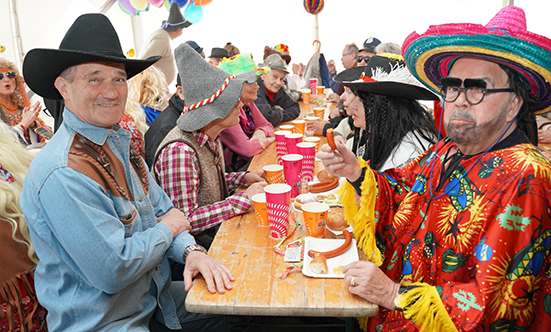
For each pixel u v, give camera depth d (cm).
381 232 149
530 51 101
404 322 129
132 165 150
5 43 554
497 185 111
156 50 471
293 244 145
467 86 113
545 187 104
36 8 592
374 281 114
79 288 129
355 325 175
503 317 104
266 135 325
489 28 110
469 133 117
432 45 119
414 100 189
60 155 120
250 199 179
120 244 122
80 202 117
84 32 128
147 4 623
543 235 103
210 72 182
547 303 105
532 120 120
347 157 143
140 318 142
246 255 141
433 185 137
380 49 346
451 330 106
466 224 116
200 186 192
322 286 122
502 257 104
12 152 151
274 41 992
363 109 206
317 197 188
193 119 181
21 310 143
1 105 384
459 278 118
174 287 180
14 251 139
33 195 121
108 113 128
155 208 164
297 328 224
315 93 530
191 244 148
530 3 579
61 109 260
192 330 166
